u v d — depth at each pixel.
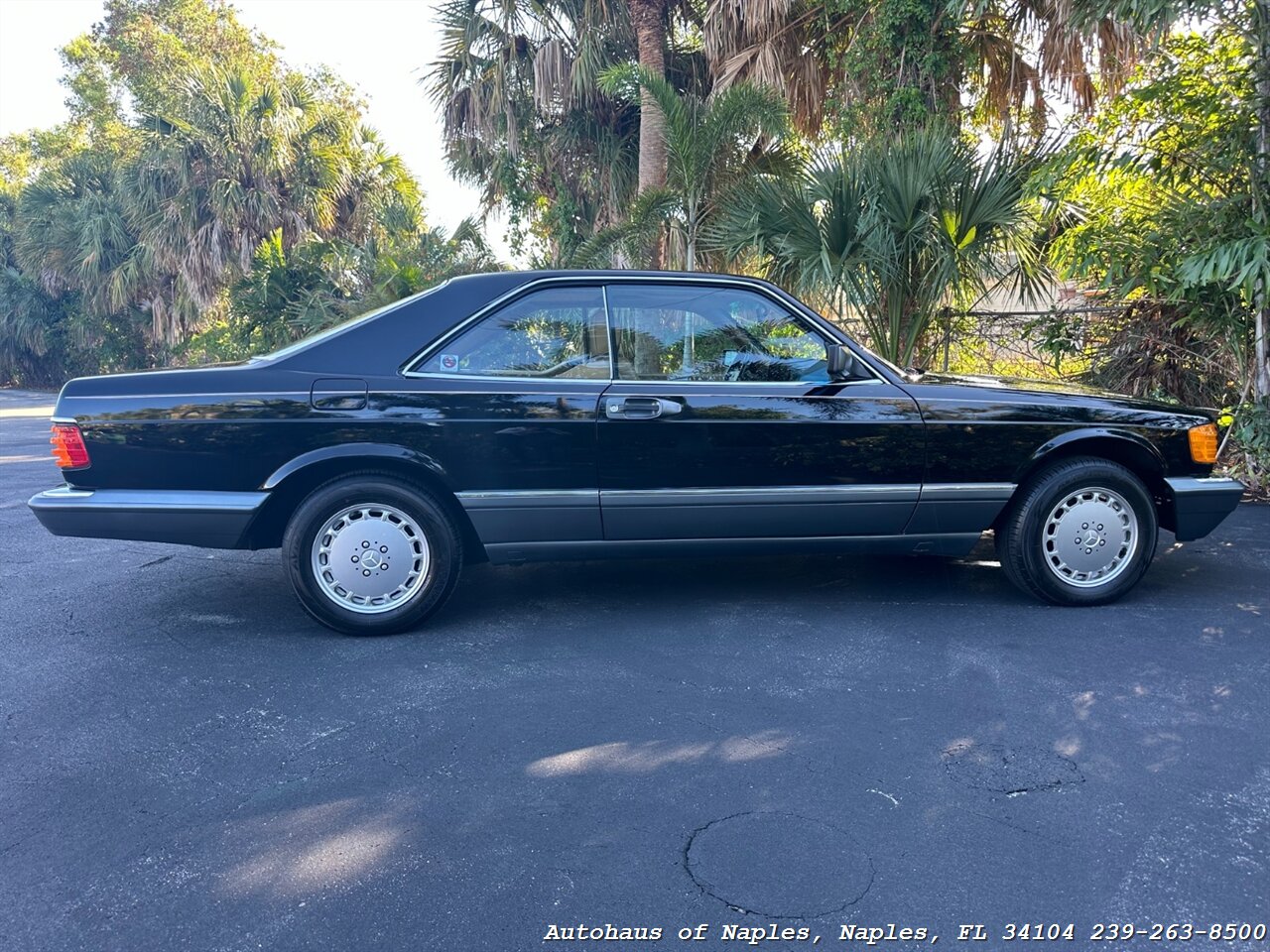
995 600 4.81
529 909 2.37
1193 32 6.54
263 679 3.88
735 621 4.54
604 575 5.36
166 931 2.30
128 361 29.77
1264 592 4.88
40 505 4.14
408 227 18.97
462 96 14.62
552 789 2.95
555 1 13.64
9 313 32.81
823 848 2.61
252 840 2.69
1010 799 2.86
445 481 4.25
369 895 2.43
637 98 12.09
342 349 4.30
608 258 11.38
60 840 2.71
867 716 3.45
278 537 4.50
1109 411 4.60
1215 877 2.46
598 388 4.33
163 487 4.16
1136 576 4.65
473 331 4.36
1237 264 6.05
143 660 4.11
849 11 10.78
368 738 3.33
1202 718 3.40
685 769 3.07
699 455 4.35
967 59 10.59
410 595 4.35
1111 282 7.04
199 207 22.42
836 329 4.55
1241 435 7.08
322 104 24.06
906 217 7.70
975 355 8.98
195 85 22.36
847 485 4.44
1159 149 6.63
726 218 8.85
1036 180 6.96
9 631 4.54
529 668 3.96
